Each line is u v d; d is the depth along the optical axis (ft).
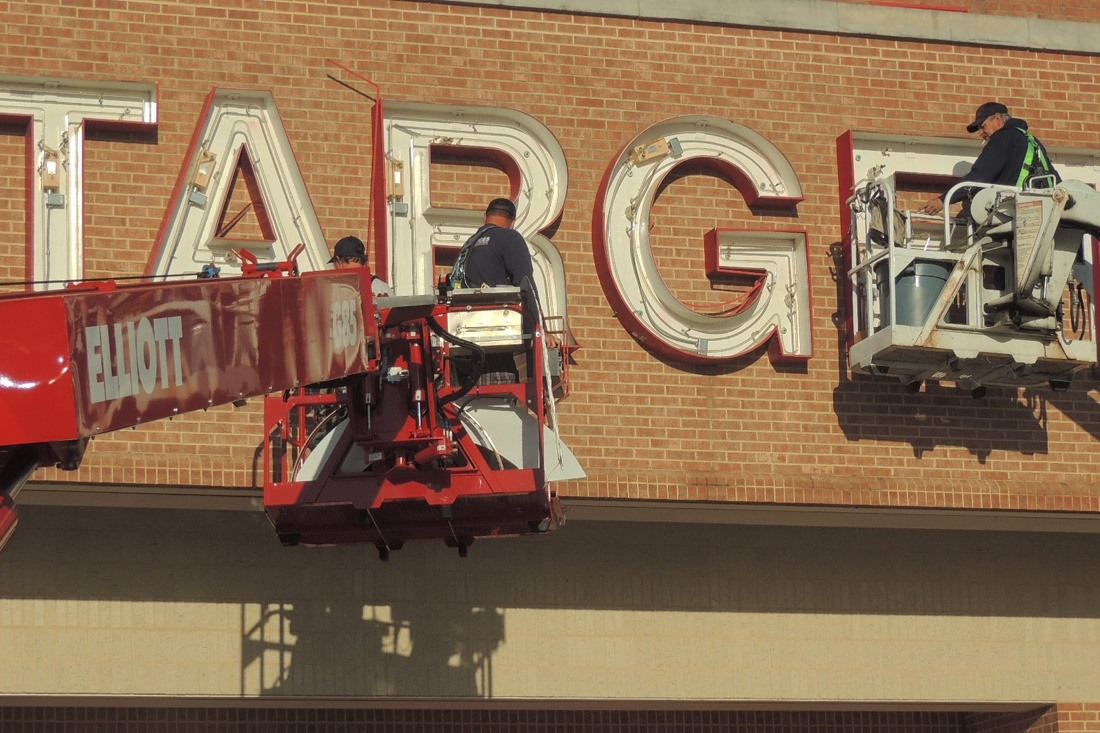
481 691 61.26
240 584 59.93
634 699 62.64
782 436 58.23
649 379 57.52
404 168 57.16
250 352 37.37
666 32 60.18
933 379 59.72
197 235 55.06
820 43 61.57
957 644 66.13
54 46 55.01
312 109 56.75
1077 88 63.82
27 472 34.19
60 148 54.70
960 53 62.85
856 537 66.18
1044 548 67.97
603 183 57.82
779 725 70.44
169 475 53.42
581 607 63.05
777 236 59.31
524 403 46.11
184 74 55.93
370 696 60.13
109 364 33.32
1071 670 66.90
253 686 59.16
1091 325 59.31
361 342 41.32
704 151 59.62
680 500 56.90
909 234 57.52
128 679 58.39
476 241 47.62
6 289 53.67
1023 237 55.47
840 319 59.57
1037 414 60.54
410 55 57.82
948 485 59.16
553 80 58.80
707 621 64.08
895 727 71.51
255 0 57.00
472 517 48.34
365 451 45.65
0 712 63.62
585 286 57.67
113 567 59.16
